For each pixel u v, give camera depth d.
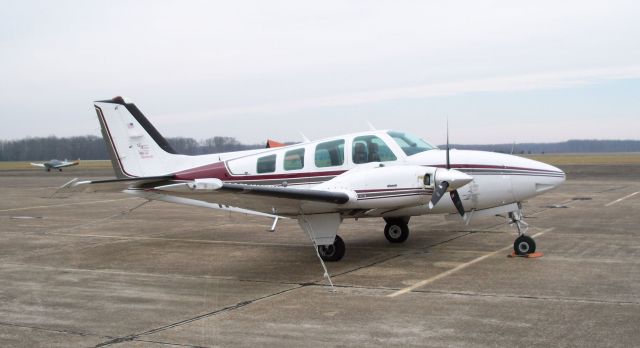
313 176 10.88
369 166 10.16
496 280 8.04
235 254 11.02
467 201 9.99
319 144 11.02
